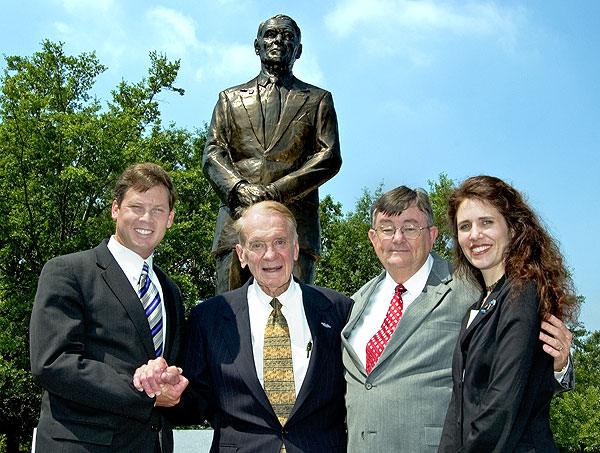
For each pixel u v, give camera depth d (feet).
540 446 8.93
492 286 10.32
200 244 81.97
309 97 19.15
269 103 18.99
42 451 9.91
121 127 72.13
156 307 11.27
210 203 86.99
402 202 11.73
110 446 9.98
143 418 9.86
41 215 68.90
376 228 12.07
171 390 10.32
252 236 11.70
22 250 69.15
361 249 92.94
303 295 12.46
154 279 11.69
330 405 11.48
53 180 67.31
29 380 69.21
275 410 11.06
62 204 69.10
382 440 10.50
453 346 11.09
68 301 10.39
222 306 12.20
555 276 9.52
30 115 68.28
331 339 11.89
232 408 11.11
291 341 11.80
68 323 10.18
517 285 9.34
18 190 67.56
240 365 11.23
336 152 18.72
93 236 68.18
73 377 9.63
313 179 17.99
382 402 10.71
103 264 10.96
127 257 11.41
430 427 10.50
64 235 69.72
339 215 101.96
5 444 82.17
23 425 81.76
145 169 11.44
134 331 10.62
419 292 11.87
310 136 19.01
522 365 8.81
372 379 11.05
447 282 11.83
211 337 11.76
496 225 10.04
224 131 19.34
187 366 11.72
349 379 11.45
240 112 19.10
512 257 9.71
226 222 18.35
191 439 18.53
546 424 9.25
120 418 10.15
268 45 19.10
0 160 67.82
